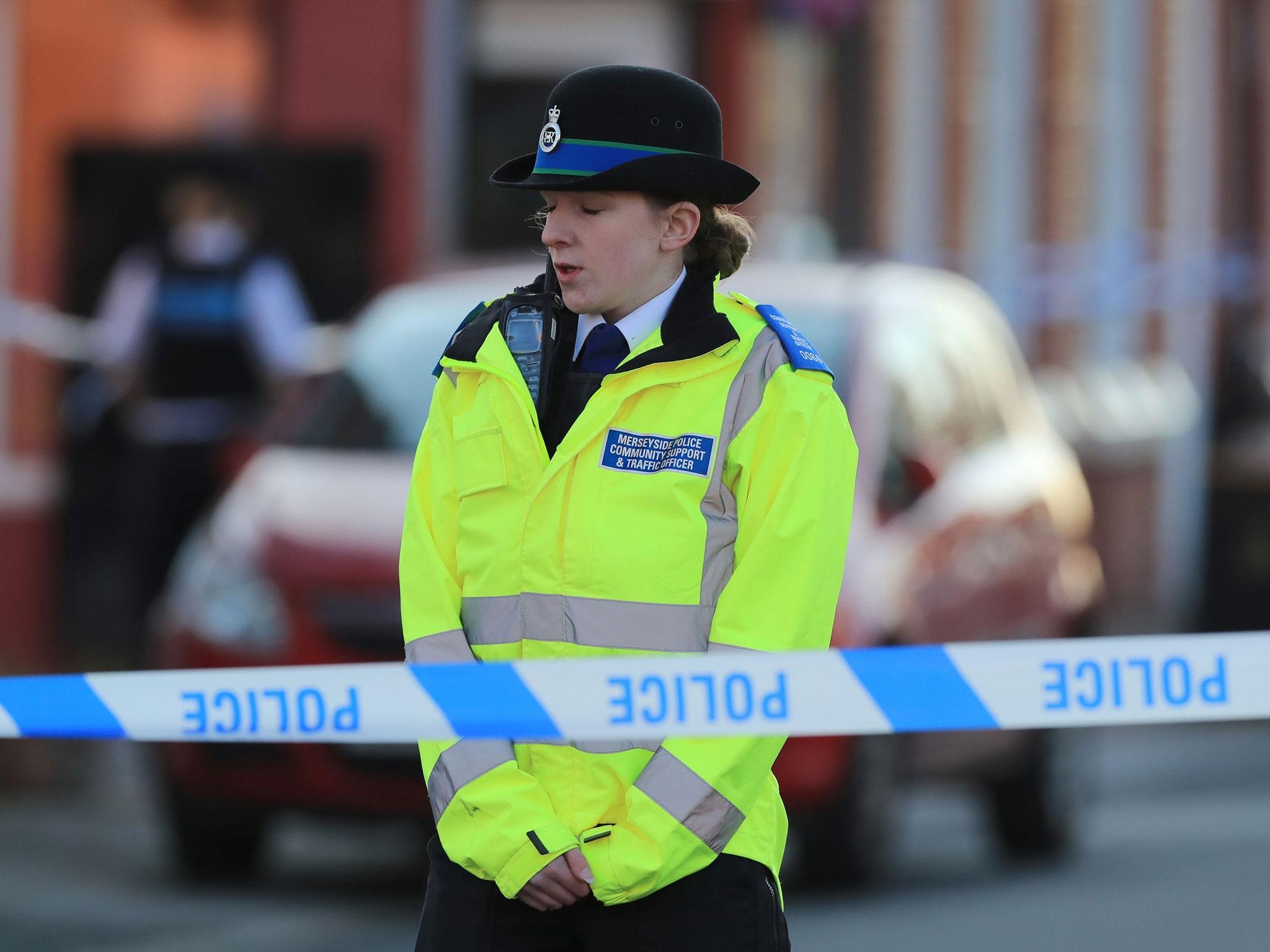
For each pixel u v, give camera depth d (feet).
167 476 146.82
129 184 151.53
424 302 112.47
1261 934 89.97
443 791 45.78
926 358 110.42
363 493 100.01
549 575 45.42
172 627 98.27
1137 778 138.82
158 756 98.27
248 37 161.48
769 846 46.73
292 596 95.30
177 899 95.66
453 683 44.93
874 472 100.78
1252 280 201.67
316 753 93.86
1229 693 46.14
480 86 173.37
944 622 100.63
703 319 45.98
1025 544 110.22
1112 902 97.25
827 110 190.70
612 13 177.37
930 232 194.18
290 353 146.82
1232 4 209.97
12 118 152.97
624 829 44.52
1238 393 187.73
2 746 123.75
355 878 101.76
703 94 46.80
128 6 156.46
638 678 44.34
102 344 147.43
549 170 45.93
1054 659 45.57
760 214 184.44
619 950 45.52
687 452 45.32
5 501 152.46
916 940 87.30
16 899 94.84
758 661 44.34
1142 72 206.18
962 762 103.96
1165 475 200.23
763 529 45.34
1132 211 205.26
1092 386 198.59
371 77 164.55
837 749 93.25
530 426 45.85
